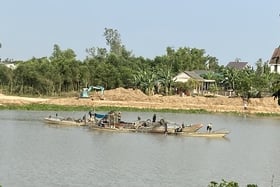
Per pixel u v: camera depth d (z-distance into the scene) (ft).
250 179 185.78
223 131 307.99
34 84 562.66
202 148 254.68
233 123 385.50
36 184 166.30
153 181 176.14
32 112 415.85
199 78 615.98
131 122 337.93
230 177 187.83
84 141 263.29
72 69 590.14
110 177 179.63
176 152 238.27
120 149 241.14
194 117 419.33
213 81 611.47
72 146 244.63
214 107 477.77
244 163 216.74
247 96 531.91
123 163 205.26
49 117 343.05
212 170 199.11
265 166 211.00
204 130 332.19
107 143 258.98
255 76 549.95
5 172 181.57
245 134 318.86
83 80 595.06
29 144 245.86
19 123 334.85
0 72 565.53
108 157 217.77
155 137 290.15
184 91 574.15
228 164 213.05
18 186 163.02
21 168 189.06
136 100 492.54
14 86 561.02
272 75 551.59
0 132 286.87
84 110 441.27
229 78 586.04
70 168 192.03
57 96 552.00
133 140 273.75
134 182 173.78
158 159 217.36
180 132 302.86
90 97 497.87
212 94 582.76
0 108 429.38
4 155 213.46
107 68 614.75
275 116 462.60
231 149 254.88
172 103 483.51
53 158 210.79
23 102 457.27
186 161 215.92
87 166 196.75
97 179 175.94
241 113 466.70
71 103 463.42
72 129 313.53
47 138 269.44
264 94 542.98
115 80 604.90
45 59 639.35
